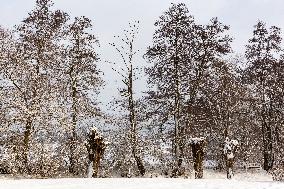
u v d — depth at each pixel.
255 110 39.25
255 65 38.38
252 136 38.56
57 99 27.02
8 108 25.78
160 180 15.00
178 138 29.39
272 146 38.56
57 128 26.30
